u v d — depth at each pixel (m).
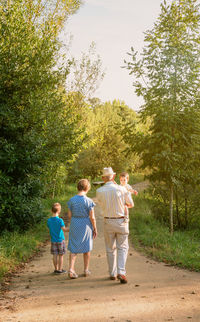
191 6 9.48
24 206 8.93
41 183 10.12
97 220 12.33
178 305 3.77
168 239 8.38
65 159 10.12
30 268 5.93
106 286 4.62
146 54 9.69
